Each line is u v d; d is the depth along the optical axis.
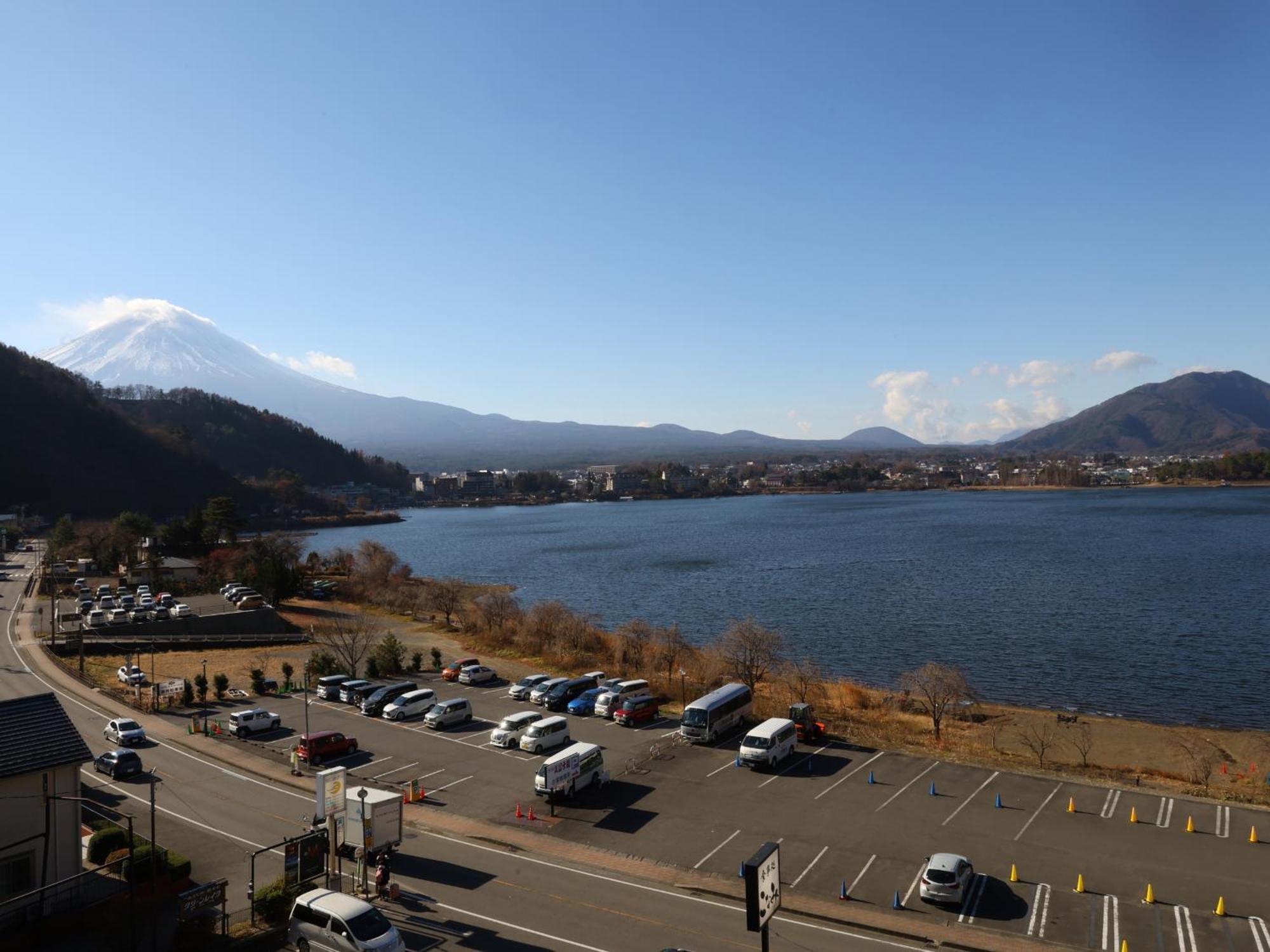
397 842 32.78
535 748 48.25
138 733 50.03
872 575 146.25
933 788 40.91
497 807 39.94
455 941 27.25
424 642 88.94
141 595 112.38
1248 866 31.88
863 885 31.02
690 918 28.70
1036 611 109.56
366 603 121.06
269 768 46.09
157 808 39.91
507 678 69.62
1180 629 97.00
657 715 56.56
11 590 119.50
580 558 190.50
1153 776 46.66
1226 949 26.14
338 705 60.91
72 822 30.25
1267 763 53.00
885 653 89.75
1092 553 168.38
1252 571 138.62
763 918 19.53
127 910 29.17
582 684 60.97
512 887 31.30
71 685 65.50
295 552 139.38
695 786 42.16
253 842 35.97
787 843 34.88
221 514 158.12
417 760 47.41
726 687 54.16
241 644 89.62
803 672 67.94
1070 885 30.62
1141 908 28.84
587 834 36.28
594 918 28.80
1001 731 59.88
